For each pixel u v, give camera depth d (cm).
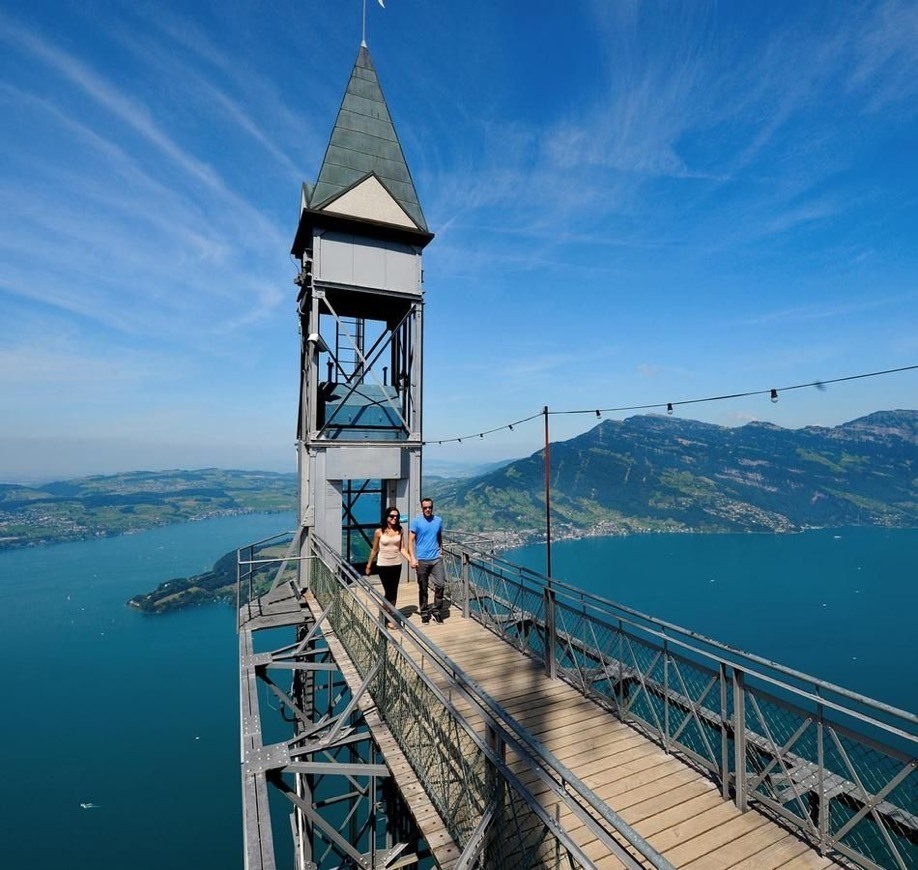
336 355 1340
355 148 1301
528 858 370
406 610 1042
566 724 626
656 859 245
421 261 1324
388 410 1321
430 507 1000
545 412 1173
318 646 1129
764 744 504
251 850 466
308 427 1223
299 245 1380
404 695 580
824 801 430
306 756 793
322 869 1193
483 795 402
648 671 615
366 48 1391
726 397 803
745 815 471
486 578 1022
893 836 384
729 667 508
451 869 400
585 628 726
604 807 279
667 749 573
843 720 3928
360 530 1469
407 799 498
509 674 762
